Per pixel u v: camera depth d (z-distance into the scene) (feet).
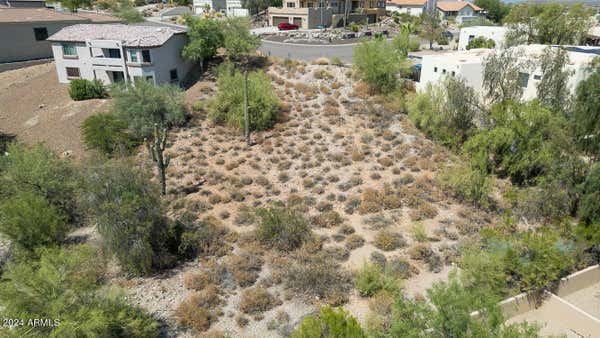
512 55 100.12
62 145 99.55
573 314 48.52
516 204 72.90
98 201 57.47
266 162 88.89
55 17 156.76
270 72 131.03
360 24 264.72
